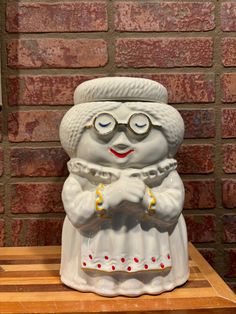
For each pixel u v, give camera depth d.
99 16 0.57
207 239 0.58
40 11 0.57
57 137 0.57
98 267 0.40
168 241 0.42
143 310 0.37
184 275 0.43
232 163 0.58
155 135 0.41
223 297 0.40
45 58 0.57
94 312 0.37
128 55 0.57
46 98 0.57
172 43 0.57
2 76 0.57
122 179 0.40
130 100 0.42
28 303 0.38
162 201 0.41
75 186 0.42
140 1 0.57
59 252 0.54
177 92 0.58
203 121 0.58
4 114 0.57
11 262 0.50
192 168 0.58
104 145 0.41
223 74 0.58
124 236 0.41
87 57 0.57
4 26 0.57
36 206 0.58
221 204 0.58
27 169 0.58
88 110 0.41
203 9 0.58
